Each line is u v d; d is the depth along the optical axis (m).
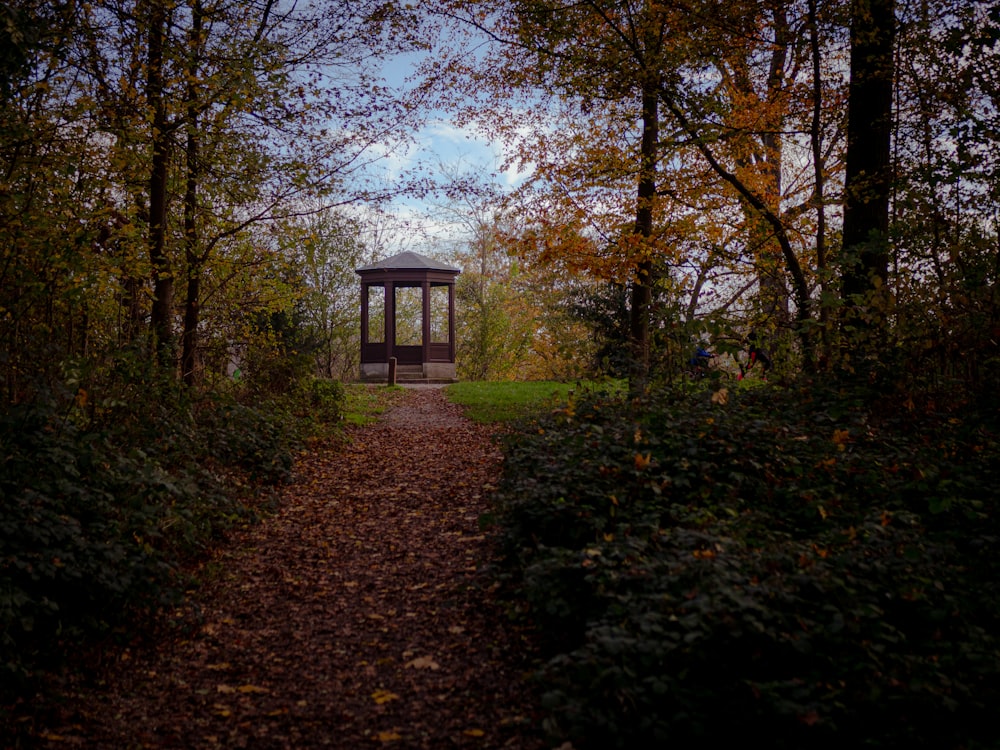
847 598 3.90
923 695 3.40
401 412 15.73
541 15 11.11
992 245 8.03
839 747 3.31
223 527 7.18
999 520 5.23
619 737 3.31
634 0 11.17
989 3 8.87
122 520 5.70
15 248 6.52
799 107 11.86
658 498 5.54
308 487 9.15
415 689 4.42
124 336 9.02
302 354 13.49
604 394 8.26
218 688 4.57
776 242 12.34
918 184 9.05
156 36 9.22
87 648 4.86
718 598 3.67
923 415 7.11
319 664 4.83
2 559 4.45
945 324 7.02
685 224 12.33
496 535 6.77
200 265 10.98
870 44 9.70
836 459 6.10
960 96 9.20
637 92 11.33
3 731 3.94
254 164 10.55
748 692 3.50
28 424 5.48
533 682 4.28
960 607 4.12
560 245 12.20
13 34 5.96
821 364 8.28
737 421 6.70
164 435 7.66
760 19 11.17
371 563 6.64
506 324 35.16
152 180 9.88
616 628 3.65
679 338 7.96
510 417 14.24
